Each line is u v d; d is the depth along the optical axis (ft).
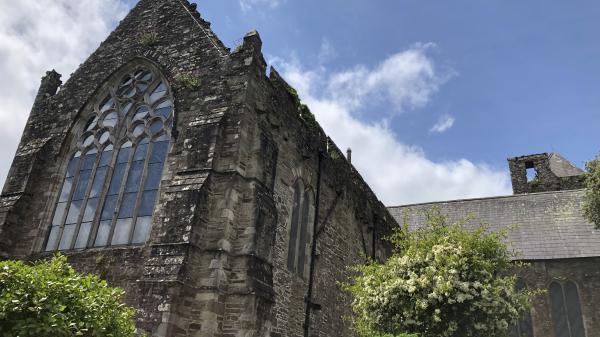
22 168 57.62
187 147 47.34
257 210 44.68
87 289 28.48
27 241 53.78
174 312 38.01
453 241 54.75
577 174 144.56
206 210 43.37
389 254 90.38
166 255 40.63
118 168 54.08
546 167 142.31
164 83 56.18
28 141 61.11
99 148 56.59
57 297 26.37
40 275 26.81
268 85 54.29
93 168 55.57
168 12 61.62
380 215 88.84
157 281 39.09
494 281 52.16
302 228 59.16
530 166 150.41
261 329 40.81
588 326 94.94
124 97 58.54
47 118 61.87
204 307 39.50
